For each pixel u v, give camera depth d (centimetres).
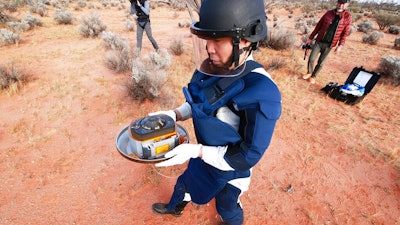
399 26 1912
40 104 457
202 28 93
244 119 107
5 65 621
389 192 296
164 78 512
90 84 547
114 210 260
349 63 824
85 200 270
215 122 110
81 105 459
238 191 155
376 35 1199
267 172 321
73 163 322
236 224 187
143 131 124
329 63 816
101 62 694
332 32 545
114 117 429
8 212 252
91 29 1048
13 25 1061
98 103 469
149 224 246
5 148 341
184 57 785
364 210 271
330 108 499
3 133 372
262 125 99
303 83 618
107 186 289
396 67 677
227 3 86
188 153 117
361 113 484
